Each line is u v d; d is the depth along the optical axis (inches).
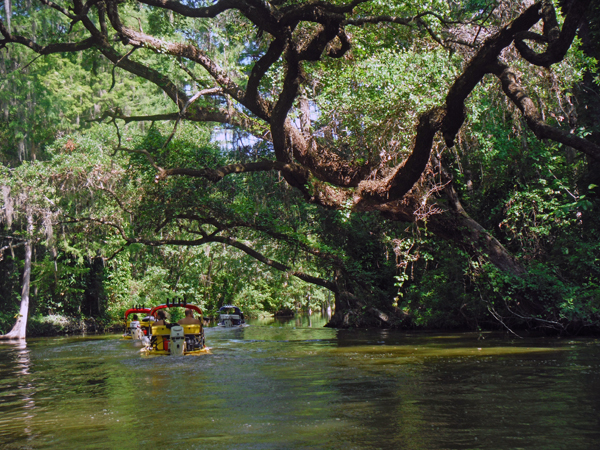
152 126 893.2
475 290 794.2
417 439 198.5
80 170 904.9
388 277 1032.8
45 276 1182.3
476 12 735.1
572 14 406.3
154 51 754.8
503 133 731.4
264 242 1012.5
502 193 810.8
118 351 623.5
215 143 1007.0
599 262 702.5
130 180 906.1
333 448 190.4
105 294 1273.4
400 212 724.0
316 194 708.7
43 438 219.0
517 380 322.0
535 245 767.1
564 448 182.9
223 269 1576.0
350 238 1031.0
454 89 521.0
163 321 581.6
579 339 602.5
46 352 636.7
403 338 689.0
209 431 219.3
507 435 200.1
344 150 837.2
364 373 371.6
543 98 727.7
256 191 930.1
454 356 459.8
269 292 2053.4
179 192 864.9
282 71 774.5
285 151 698.8
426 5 685.9
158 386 343.9
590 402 253.6
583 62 710.5
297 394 297.0
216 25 813.9
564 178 782.5
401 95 657.6
